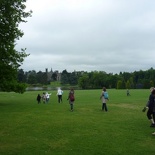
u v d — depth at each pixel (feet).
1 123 55.16
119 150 34.81
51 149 35.42
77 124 54.08
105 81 539.70
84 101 122.42
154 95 51.19
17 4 79.30
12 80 113.39
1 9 72.64
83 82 534.37
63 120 59.36
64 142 39.06
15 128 49.70
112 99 133.08
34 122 56.44
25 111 78.07
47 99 114.42
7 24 76.28
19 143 38.58
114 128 49.80
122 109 84.79
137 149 35.37
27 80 637.30
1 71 105.81
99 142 38.99
